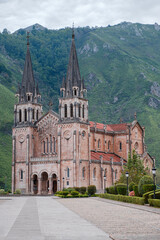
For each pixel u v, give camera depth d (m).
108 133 147.62
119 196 76.00
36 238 27.81
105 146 145.62
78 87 124.69
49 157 123.44
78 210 52.88
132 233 30.80
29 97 132.00
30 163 127.25
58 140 121.69
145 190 70.19
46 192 126.25
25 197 104.31
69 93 123.31
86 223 36.72
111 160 133.88
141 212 49.66
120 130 148.62
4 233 30.08
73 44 128.38
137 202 66.00
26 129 129.12
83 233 30.31
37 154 130.12
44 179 127.31
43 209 54.81
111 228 33.53
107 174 131.75
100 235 29.50
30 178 126.62
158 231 32.00
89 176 122.31
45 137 129.50
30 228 32.94
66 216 43.53
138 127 151.75
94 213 47.84
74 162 117.75
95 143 140.12
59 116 123.19
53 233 30.17
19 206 62.00
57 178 120.69
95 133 140.75
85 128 123.81
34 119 132.00
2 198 96.69
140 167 111.19
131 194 81.88
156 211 49.91
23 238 27.73
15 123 132.00
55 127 127.56
